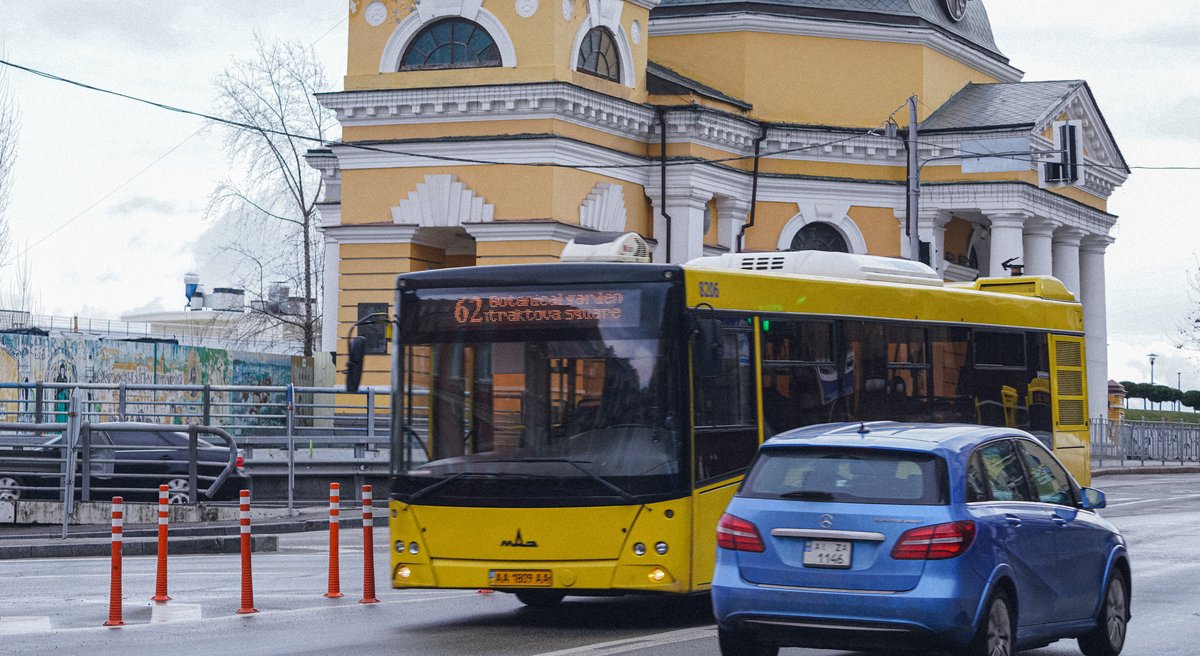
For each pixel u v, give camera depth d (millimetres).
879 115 46125
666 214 41500
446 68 39031
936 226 46188
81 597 16594
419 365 14516
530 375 14203
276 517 27219
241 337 61969
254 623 14438
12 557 21781
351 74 39906
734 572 10898
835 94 45844
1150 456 55625
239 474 27984
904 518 10438
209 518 26438
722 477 14562
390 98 39219
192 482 26500
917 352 18047
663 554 13781
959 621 10273
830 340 16500
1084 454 22469
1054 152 36125
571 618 15047
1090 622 12141
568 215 38625
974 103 47719
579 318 14219
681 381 14094
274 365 49438
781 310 15766
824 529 10602
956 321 18984
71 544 22125
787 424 15672
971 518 10492
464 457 14188
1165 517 28953
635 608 15953
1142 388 90312
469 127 38938
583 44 39750
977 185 45188
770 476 11031
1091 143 50625
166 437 28156
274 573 19375
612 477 13852
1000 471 11320
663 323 14148
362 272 40000
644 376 14055
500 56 38625
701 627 14328
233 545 22734
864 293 17141
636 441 13945
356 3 39875
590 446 13969
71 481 24844
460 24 39156
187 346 44656
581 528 13812
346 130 40156
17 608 15586
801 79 45562
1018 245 45375
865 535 10484
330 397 39406
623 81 41125
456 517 14070
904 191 45719
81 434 26047
